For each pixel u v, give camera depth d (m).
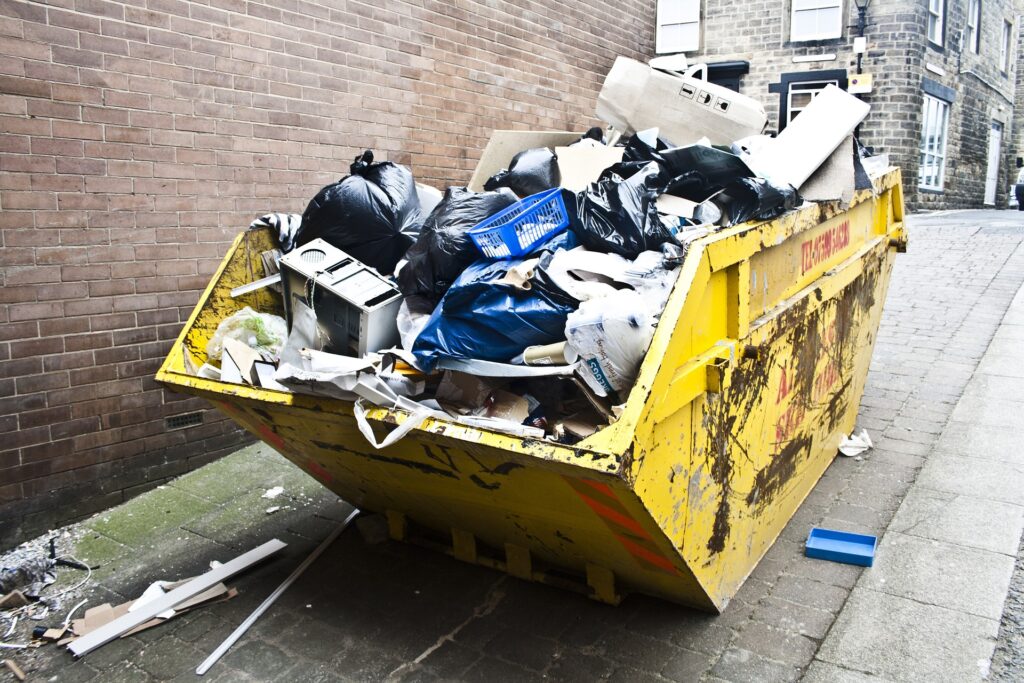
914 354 6.15
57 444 3.93
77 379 3.98
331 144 5.11
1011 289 7.61
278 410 2.75
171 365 3.02
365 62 5.30
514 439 2.13
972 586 3.02
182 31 4.23
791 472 3.54
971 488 3.83
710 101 3.89
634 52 8.73
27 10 3.62
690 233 2.65
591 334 2.12
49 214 3.79
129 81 4.02
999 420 4.63
